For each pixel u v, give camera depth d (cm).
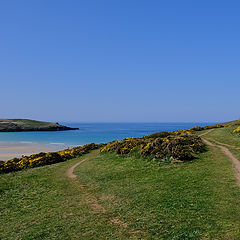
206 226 1073
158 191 1666
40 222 1393
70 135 14838
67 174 2770
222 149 2991
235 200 1325
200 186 1642
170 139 3048
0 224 1439
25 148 7806
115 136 13512
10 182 2533
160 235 1065
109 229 1193
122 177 2252
